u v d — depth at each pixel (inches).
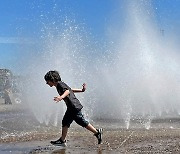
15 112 685.3
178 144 287.6
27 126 447.2
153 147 275.6
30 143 305.6
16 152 263.0
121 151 261.7
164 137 327.6
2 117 585.6
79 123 285.6
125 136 336.5
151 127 418.3
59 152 260.7
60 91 280.4
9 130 405.1
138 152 256.8
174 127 416.2
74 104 281.1
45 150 269.9
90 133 362.9
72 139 321.7
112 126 433.7
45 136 350.6
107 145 288.2
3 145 295.9
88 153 255.4
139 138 322.7
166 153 252.2
